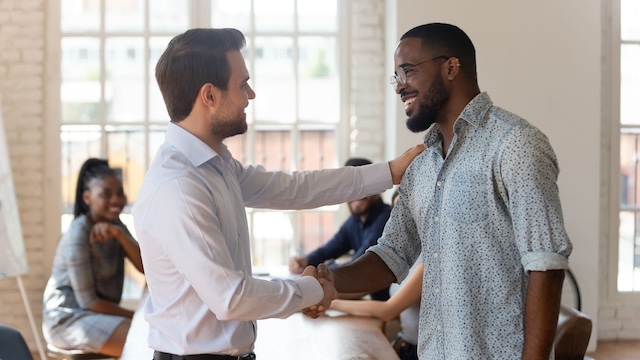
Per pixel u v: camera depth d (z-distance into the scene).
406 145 5.67
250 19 6.18
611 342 6.17
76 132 6.16
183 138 2.27
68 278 4.85
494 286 2.16
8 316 6.09
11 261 4.84
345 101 6.21
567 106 5.76
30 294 6.11
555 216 2.07
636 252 6.27
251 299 2.14
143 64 6.18
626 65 6.21
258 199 2.73
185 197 2.16
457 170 2.21
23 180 6.12
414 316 3.86
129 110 6.18
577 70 5.75
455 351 2.19
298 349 3.24
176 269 2.21
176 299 2.23
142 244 2.24
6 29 6.07
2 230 4.81
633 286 6.28
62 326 4.75
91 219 4.96
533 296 2.06
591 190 5.82
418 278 3.78
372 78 6.21
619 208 6.22
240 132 2.37
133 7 6.15
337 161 6.24
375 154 6.23
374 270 2.53
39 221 6.13
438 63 2.29
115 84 6.17
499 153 2.13
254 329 2.38
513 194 2.09
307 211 6.22
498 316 2.16
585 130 5.78
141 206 2.22
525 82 5.73
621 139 6.23
